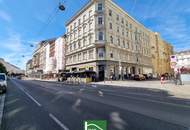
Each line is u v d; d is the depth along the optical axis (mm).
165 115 7719
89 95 15633
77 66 54750
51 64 83000
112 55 48062
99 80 44219
